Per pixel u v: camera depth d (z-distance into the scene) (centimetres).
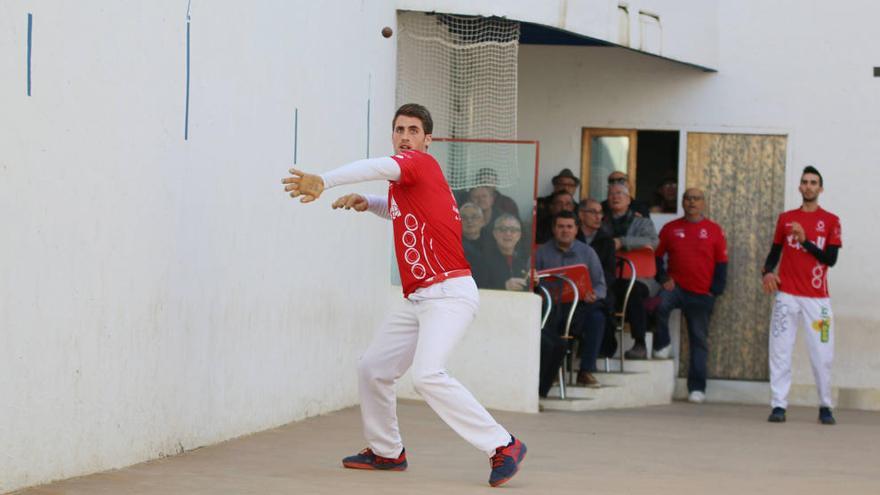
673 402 1872
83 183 841
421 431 1277
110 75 873
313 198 808
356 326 1431
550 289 1605
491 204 1541
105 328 877
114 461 897
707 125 1931
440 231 893
